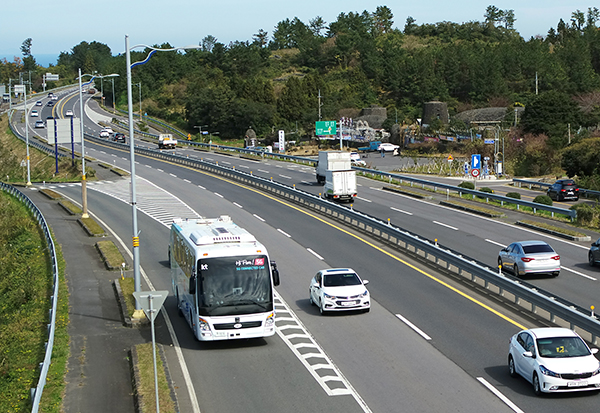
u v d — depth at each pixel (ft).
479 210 161.38
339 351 66.13
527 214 160.86
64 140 263.90
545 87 563.48
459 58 626.64
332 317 79.66
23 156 353.72
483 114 444.14
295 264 110.11
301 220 152.97
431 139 365.81
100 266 111.65
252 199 186.39
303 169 270.05
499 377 57.26
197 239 70.69
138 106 646.33
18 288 100.42
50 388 56.49
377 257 114.11
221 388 56.08
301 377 58.44
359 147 416.87
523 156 312.50
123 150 349.82
